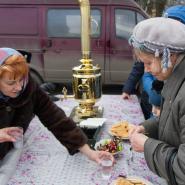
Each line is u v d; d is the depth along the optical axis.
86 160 1.70
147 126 1.57
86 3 2.24
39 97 1.74
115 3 6.41
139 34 1.21
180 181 1.17
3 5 6.44
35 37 6.52
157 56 1.18
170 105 1.24
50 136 2.01
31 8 6.45
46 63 6.59
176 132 1.24
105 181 1.49
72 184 1.47
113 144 1.77
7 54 1.49
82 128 1.99
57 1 6.40
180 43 1.17
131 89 2.91
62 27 6.47
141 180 1.44
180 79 1.21
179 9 1.92
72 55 6.52
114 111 2.52
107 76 6.60
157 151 1.23
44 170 1.59
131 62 6.48
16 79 1.50
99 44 6.48
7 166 1.59
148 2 10.12
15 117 1.68
